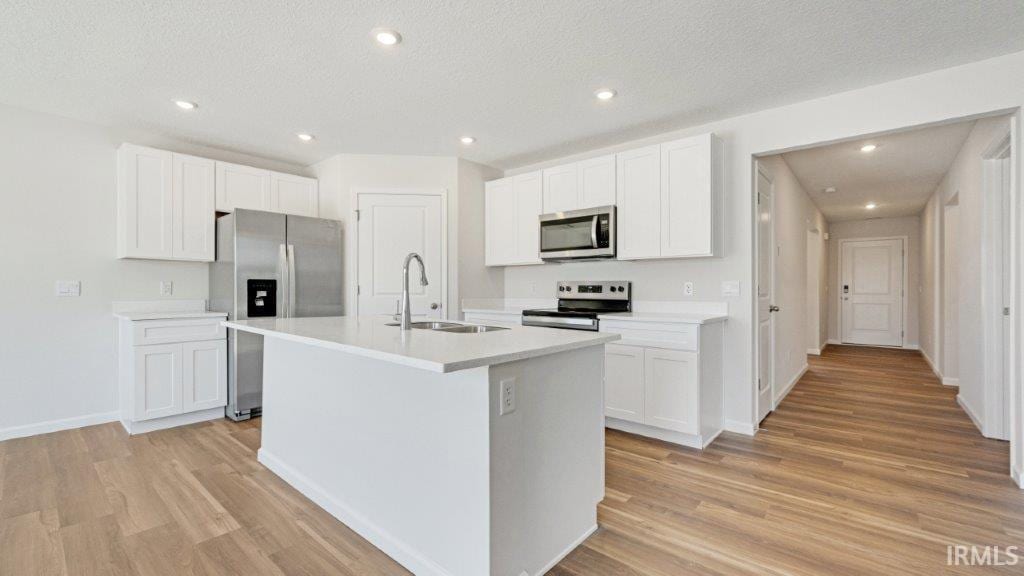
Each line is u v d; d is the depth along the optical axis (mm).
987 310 3117
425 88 2814
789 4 1965
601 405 2016
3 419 3010
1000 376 3076
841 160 4320
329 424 2127
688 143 3180
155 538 1875
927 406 3934
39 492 2266
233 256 3490
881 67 2520
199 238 3617
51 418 3184
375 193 4172
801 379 5055
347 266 4148
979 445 2957
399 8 1998
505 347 1553
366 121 3365
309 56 2416
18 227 3062
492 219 4473
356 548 1835
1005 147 2873
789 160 4336
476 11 2020
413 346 1574
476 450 1485
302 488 2283
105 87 2773
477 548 1483
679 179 3221
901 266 7535
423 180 4266
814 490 2307
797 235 5051
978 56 2391
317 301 3887
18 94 2867
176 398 3275
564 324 3533
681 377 2938
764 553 1772
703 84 2748
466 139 3779
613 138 3750
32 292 3115
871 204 6484
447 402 1582
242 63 2488
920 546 1808
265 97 2934
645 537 1895
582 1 1949
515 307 4695
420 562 1664
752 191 3236
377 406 1866
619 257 3539
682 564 1711
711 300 3396
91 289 3336
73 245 3262
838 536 1887
